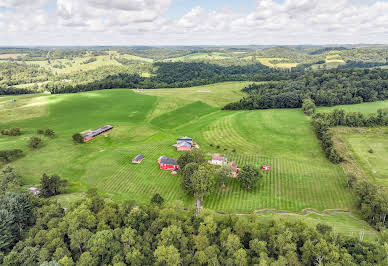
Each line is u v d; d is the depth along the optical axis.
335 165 100.00
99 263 48.88
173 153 112.19
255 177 83.19
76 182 89.25
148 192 82.56
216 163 100.69
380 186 82.56
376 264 46.12
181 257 50.34
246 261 47.38
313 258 48.44
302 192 82.88
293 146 118.56
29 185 85.69
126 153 111.31
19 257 46.59
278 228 54.00
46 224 56.94
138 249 50.19
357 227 64.12
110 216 58.00
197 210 71.12
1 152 99.31
